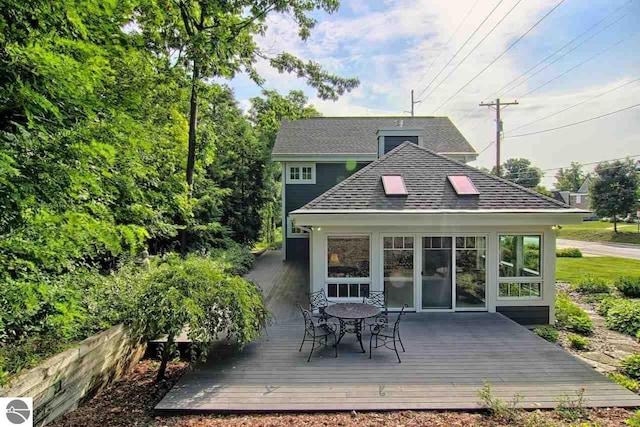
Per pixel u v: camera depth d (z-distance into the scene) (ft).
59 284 13.61
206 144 38.17
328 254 25.26
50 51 9.77
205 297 16.90
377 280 25.18
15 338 13.62
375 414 13.06
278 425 12.46
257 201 63.72
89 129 12.17
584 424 12.06
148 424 12.77
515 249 25.11
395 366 16.84
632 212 99.09
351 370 16.46
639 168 97.25
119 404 14.80
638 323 23.59
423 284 25.39
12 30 9.81
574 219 23.56
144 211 19.60
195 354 17.90
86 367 14.71
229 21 32.14
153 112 31.50
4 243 10.09
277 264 48.91
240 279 19.39
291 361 17.46
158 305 16.12
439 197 25.62
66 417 13.39
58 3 10.03
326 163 50.42
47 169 10.62
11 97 9.75
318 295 24.99
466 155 47.44
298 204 50.80
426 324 22.79
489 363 17.13
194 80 32.91
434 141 50.72
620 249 76.59
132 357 18.79
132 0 17.06
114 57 15.80
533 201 25.13
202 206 44.98
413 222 24.08
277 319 24.50
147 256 28.99
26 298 11.07
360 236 25.20
